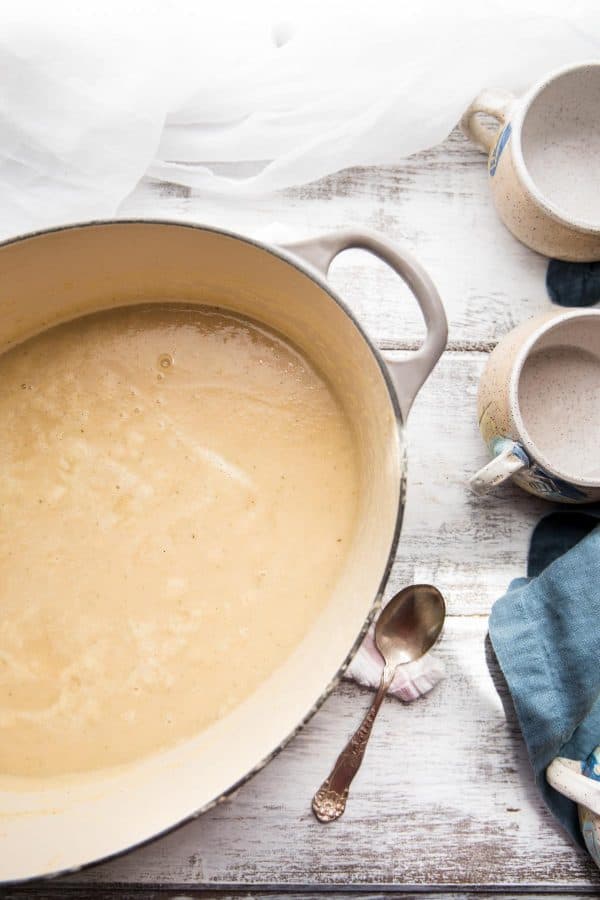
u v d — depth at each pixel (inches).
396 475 21.2
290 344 25.0
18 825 23.0
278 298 23.7
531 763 25.2
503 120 24.9
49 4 25.6
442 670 25.5
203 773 22.9
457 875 25.3
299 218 26.6
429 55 26.2
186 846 25.2
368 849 25.3
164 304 25.0
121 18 25.8
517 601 25.4
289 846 25.2
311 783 25.3
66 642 24.0
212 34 26.1
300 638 24.0
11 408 24.7
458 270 26.7
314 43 26.1
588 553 25.0
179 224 21.8
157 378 24.9
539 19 26.0
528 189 24.2
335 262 26.5
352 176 26.7
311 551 24.3
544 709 24.9
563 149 26.3
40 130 25.9
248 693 23.8
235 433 24.7
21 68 25.5
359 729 25.1
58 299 24.3
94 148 26.0
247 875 25.1
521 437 23.7
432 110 26.3
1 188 26.2
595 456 25.7
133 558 24.3
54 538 24.3
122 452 24.6
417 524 26.2
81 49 25.7
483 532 26.2
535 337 23.9
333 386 24.8
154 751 23.6
